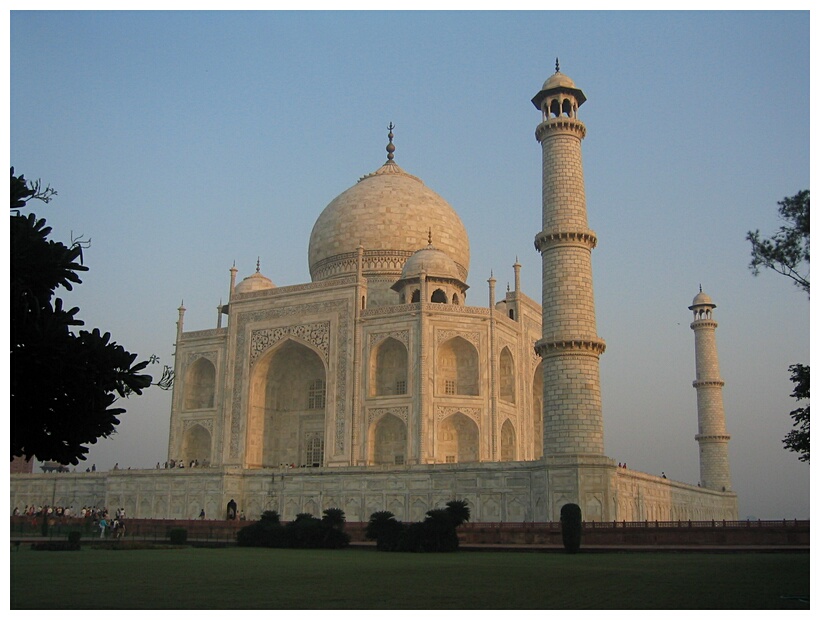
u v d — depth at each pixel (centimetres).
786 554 5750
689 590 3234
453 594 3109
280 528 6931
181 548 6594
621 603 2816
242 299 11500
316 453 11238
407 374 10244
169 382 3528
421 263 11000
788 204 4462
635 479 8638
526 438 11231
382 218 12269
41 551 6009
